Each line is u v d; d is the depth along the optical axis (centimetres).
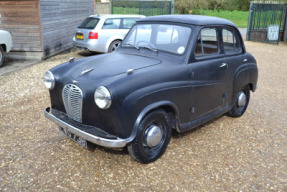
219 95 433
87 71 346
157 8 1702
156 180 323
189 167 350
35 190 301
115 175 330
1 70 837
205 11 3991
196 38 381
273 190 313
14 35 986
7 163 350
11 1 948
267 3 1719
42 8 977
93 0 1627
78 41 1033
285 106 597
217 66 415
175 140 419
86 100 319
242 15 3834
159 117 343
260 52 1337
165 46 398
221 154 384
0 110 525
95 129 322
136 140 321
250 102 619
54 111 375
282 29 1842
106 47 1005
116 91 296
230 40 458
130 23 1043
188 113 382
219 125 483
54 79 362
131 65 356
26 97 604
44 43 1009
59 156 368
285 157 383
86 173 333
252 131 462
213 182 323
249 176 337
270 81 820
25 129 447
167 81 341
